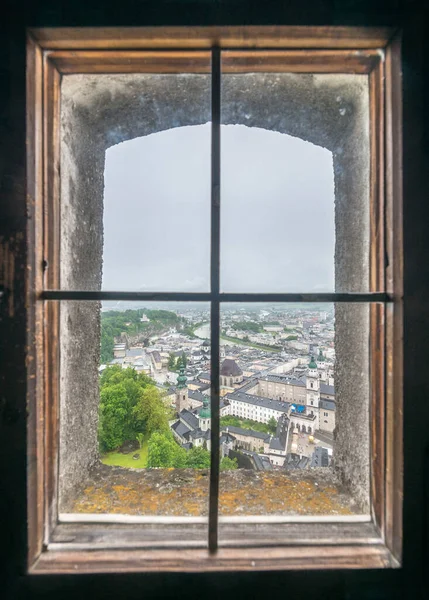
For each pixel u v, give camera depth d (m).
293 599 0.59
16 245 0.59
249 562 0.61
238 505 0.85
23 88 0.59
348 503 0.87
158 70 0.74
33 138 0.61
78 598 0.58
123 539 0.67
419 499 0.60
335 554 0.63
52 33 0.61
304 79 0.83
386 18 0.59
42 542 0.64
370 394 0.76
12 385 0.59
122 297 0.65
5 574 0.59
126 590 0.59
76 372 0.97
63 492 0.87
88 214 1.07
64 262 0.89
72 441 0.94
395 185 0.62
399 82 0.61
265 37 0.62
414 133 0.60
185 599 0.59
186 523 0.72
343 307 1.05
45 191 0.66
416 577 0.60
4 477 0.58
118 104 0.98
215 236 0.66
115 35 0.62
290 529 0.70
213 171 0.65
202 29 0.60
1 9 0.59
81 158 1.00
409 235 0.60
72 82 0.82
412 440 0.60
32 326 0.60
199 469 1.05
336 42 0.64
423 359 0.59
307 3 0.59
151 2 0.59
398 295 0.61
